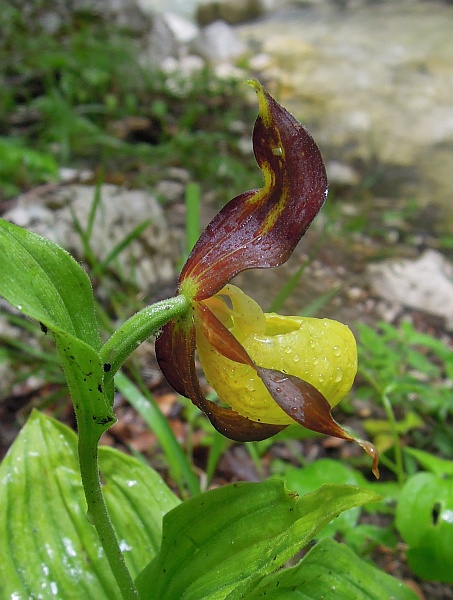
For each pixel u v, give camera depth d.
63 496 0.17
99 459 0.18
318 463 0.19
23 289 0.10
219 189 0.47
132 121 0.54
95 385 0.11
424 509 0.17
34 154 0.39
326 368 0.12
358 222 0.47
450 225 0.50
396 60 0.88
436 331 0.36
